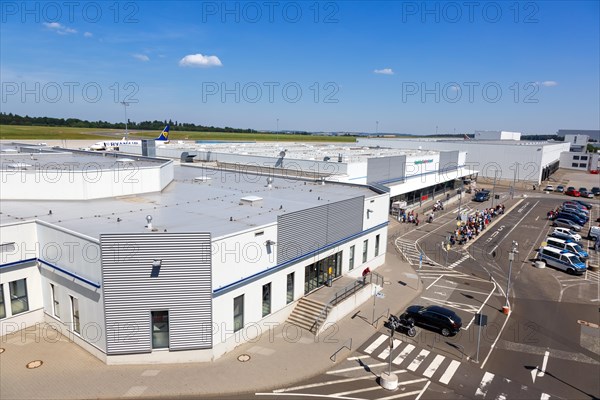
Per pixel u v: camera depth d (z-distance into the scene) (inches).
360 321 1142.3
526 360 958.4
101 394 783.1
